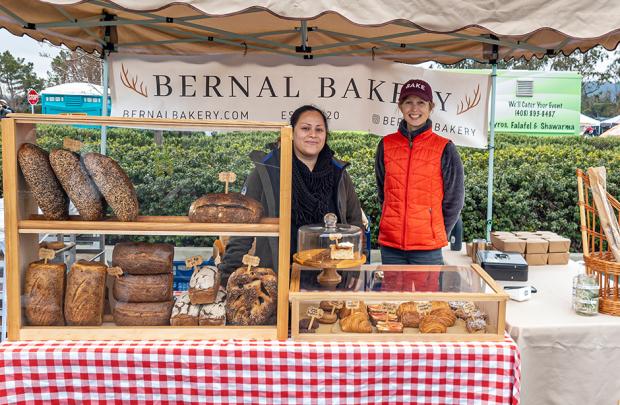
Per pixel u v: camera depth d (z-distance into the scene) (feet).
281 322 6.49
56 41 13.35
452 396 6.40
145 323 6.57
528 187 29.25
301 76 14.52
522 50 14.39
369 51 14.99
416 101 11.03
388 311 6.67
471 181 29.12
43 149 6.40
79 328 6.48
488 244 12.37
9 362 6.10
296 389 6.31
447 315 6.63
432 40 14.06
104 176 6.36
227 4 6.24
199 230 6.45
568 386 7.81
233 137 6.54
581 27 6.56
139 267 6.54
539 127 26.61
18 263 6.37
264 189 6.56
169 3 6.21
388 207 11.60
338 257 7.06
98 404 6.29
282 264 6.47
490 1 6.52
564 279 10.58
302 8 6.26
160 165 6.57
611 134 31.07
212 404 6.35
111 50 14.16
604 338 7.75
